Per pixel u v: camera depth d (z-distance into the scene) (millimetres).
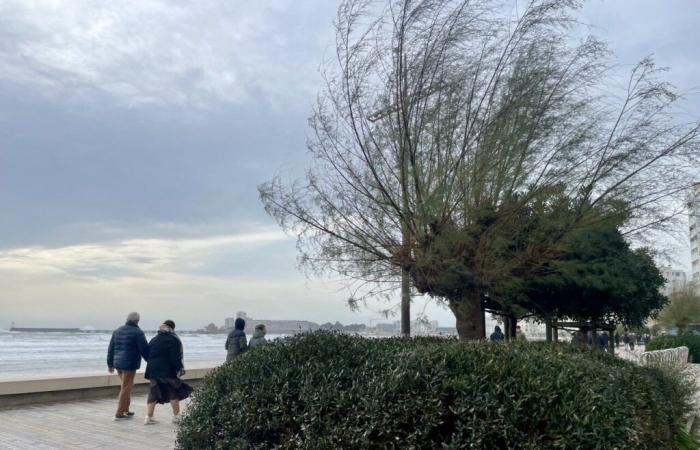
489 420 4406
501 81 8805
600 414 4375
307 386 5188
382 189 8922
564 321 15547
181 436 5695
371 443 4609
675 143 8508
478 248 8734
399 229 9164
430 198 8492
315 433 4898
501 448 4383
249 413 5309
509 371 4789
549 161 8734
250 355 6043
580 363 5594
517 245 8961
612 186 8672
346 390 5051
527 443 4289
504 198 8695
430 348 5348
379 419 4648
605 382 5172
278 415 5219
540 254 8969
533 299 13273
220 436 5500
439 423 4520
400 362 5062
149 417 9844
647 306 14617
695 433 9750
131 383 10484
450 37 8820
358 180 9281
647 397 6211
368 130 9078
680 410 8555
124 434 9016
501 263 8852
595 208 8664
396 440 4566
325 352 5672
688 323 40031
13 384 11469
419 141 8758
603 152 8672
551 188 8688
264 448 5262
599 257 11156
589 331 15977
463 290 9211
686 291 39656
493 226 8672
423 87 8750
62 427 9500
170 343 9984
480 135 8648
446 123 8734
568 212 8703
